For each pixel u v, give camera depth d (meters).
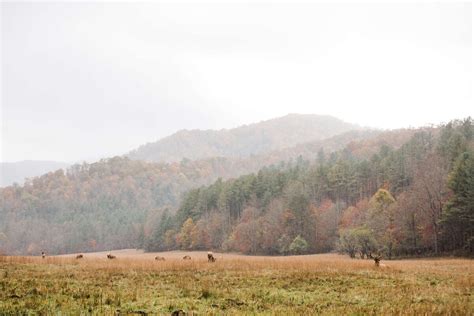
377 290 17.78
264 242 107.94
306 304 14.30
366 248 66.69
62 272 21.50
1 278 18.23
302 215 104.38
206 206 144.00
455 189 68.50
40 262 27.41
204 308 13.02
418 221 77.19
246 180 142.25
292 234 104.19
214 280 19.95
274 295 15.93
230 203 138.50
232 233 121.19
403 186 103.06
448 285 19.69
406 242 76.44
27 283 16.86
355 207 104.12
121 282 18.36
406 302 14.88
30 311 11.75
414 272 26.33
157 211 191.12
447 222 70.12
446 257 66.56
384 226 73.44
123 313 11.78
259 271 24.55
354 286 19.05
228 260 32.81
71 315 11.39
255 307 13.48
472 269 29.53
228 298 15.06
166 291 16.20
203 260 33.41
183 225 138.12
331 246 99.12
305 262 31.14
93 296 14.25
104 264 27.06
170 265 26.52
